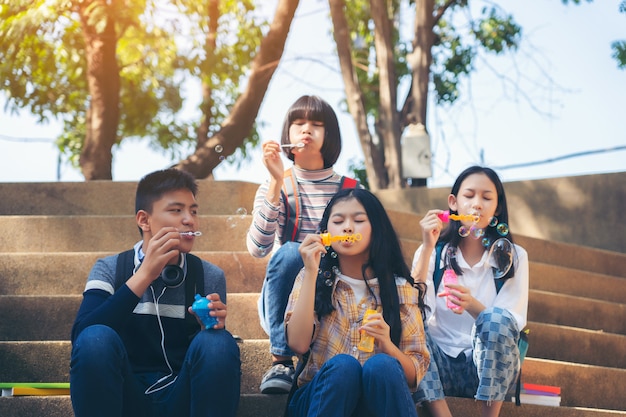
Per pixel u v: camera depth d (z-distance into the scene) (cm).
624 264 654
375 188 884
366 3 1004
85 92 948
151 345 297
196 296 286
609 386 422
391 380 269
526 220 757
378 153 890
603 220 728
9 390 318
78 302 396
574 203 741
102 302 293
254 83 800
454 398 331
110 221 503
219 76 878
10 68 809
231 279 443
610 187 729
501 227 351
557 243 621
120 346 269
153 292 300
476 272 348
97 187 567
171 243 287
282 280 324
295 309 292
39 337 392
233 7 899
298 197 359
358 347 291
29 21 710
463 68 979
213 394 271
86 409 262
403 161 856
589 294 576
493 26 971
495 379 319
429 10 888
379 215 307
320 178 365
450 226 354
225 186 546
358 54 1016
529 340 438
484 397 318
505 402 350
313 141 359
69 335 393
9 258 439
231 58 907
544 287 550
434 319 346
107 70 779
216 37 894
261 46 800
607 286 587
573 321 511
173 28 857
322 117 362
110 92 782
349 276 309
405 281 309
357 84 888
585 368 415
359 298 305
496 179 353
